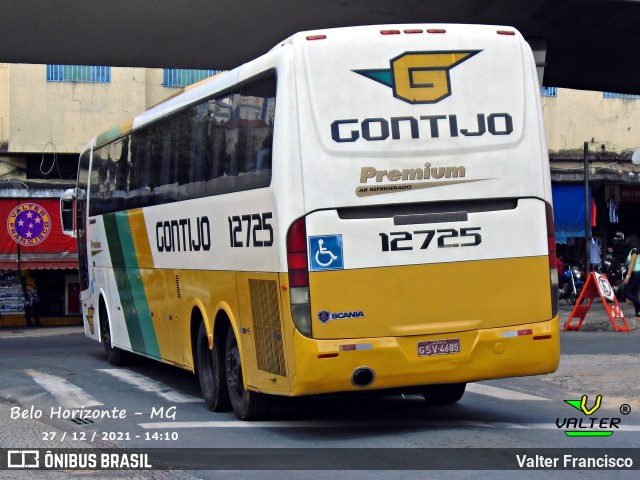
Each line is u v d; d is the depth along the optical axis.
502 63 11.69
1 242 33.03
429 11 24.34
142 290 17.92
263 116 11.90
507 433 11.93
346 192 11.16
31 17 23.64
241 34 25.30
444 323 11.37
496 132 11.58
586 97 39.19
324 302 11.06
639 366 17.73
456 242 11.42
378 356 11.14
